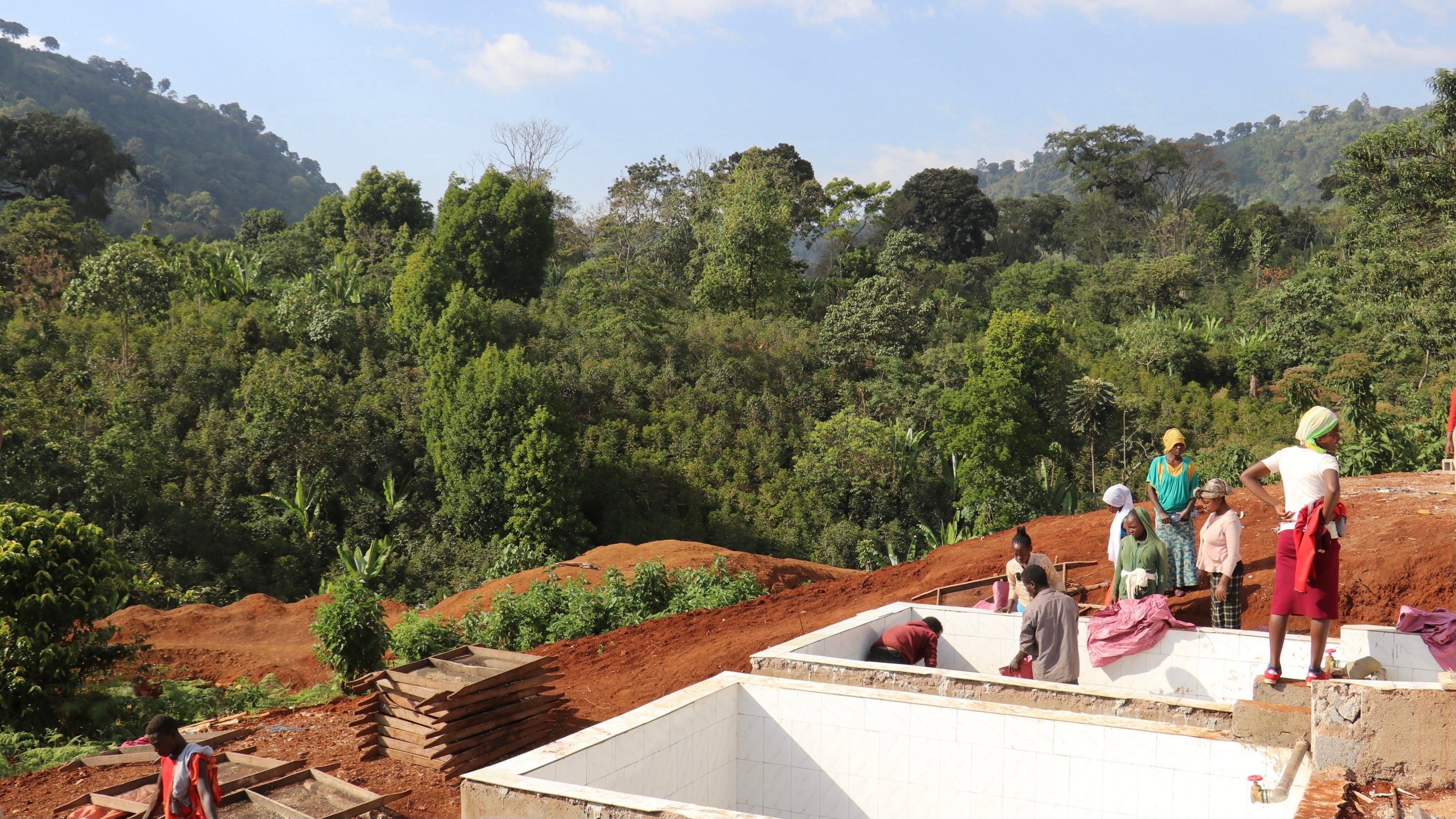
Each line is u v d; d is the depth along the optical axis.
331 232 60.03
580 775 3.75
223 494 29.92
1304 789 3.38
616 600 13.34
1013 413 37.38
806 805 4.77
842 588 11.52
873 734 4.60
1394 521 8.77
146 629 16.17
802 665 5.45
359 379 36.19
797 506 35.81
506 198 46.28
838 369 44.47
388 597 28.30
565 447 31.08
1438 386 30.89
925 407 40.53
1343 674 4.60
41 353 33.72
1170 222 81.44
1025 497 36.00
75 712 10.15
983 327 59.50
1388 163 23.58
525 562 24.92
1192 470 7.83
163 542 27.64
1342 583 7.75
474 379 32.09
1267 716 3.88
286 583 28.45
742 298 51.34
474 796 3.35
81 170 67.25
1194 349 50.75
